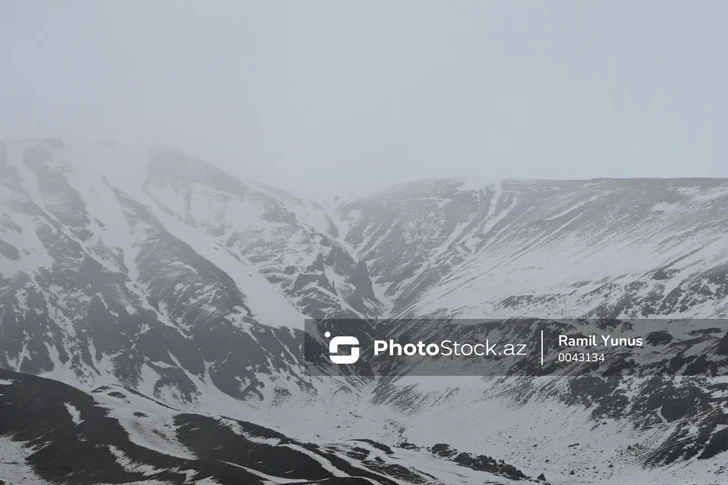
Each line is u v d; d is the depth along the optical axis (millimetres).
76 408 123250
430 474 109688
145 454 106188
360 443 127562
